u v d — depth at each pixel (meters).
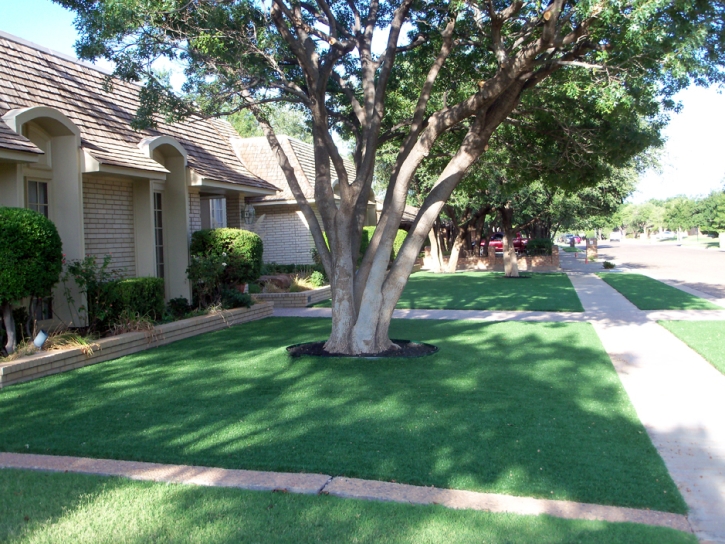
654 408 6.78
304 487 4.55
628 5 7.73
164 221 12.98
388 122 13.96
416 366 8.70
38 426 6.13
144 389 7.57
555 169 12.02
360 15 12.16
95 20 9.17
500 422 6.14
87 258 9.70
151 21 9.55
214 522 4.04
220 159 15.54
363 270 9.88
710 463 5.18
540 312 15.34
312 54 10.04
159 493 4.50
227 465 5.06
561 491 4.52
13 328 8.36
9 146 8.20
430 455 5.24
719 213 59.69
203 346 10.55
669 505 4.32
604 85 9.04
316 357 9.30
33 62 11.16
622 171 26.44
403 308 16.30
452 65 12.44
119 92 13.35
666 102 9.83
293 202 20.31
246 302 13.90
